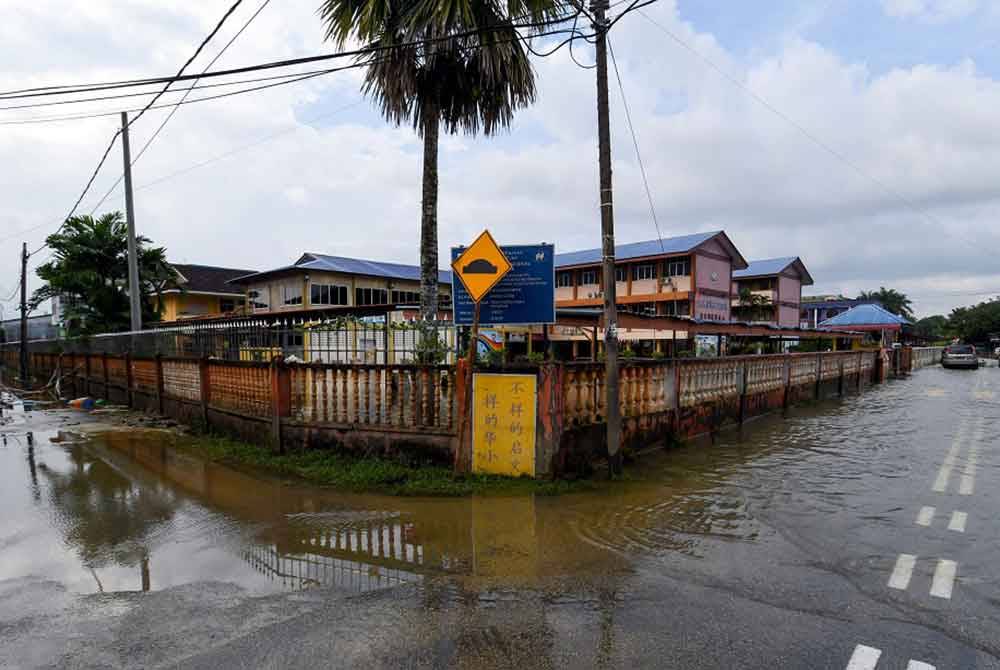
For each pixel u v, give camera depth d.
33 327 43.16
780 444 9.65
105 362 17.12
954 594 3.94
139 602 3.87
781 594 3.95
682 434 9.76
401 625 3.54
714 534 5.19
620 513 5.80
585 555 4.70
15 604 3.85
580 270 36.28
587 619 3.61
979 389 20.77
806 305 56.03
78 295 24.89
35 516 5.82
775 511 5.87
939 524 5.46
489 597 3.93
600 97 7.24
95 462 8.43
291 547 4.92
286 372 8.41
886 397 17.97
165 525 5.52
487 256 6.95
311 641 3.36
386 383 7.52
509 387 6.88
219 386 10.28
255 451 8.59
